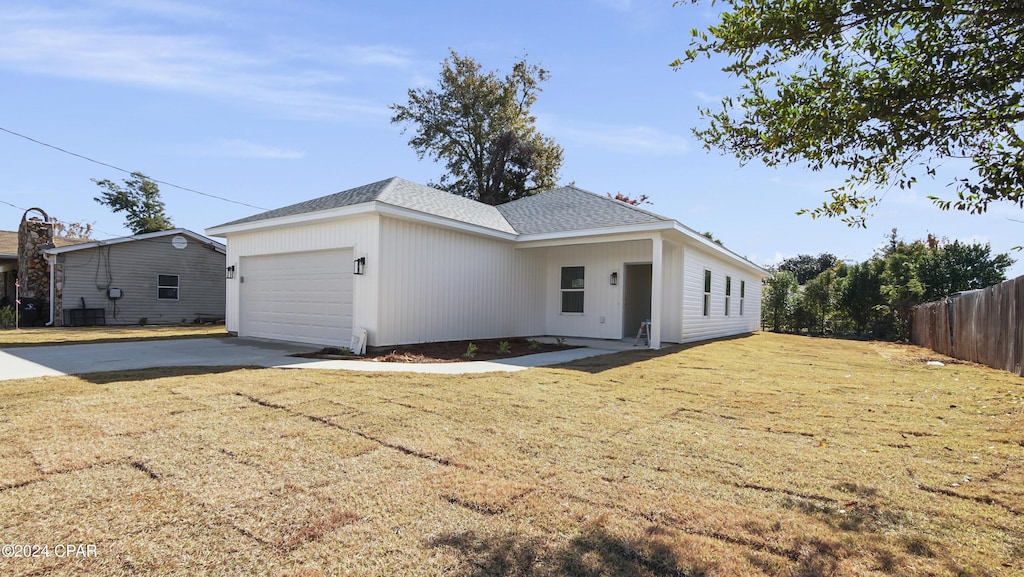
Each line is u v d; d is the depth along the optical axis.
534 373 7.55
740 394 6.17
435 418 4.67
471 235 11.84
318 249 10.65
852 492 3.03
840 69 2.63
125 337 12.45
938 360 11.02
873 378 7.78
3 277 22.67
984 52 2.30
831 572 2.13
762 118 2.94
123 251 18.55
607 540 2.40
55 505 2.69
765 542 2.39
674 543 2.37
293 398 5.34
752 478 3.25
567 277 14.14
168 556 2.22
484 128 31.45
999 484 3.17
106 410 4.66
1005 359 8.81
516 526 2.54
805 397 6.05
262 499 2.81
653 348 11.18
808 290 21.81
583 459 3.59
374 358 8.84
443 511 2.70
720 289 16.27
